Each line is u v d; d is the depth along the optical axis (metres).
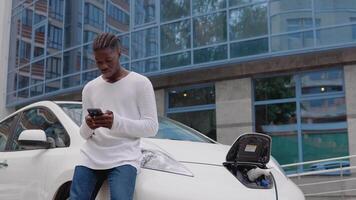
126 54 15.48
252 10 13.31
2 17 22.80
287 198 3.49
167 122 5.27
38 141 4.18
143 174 3.42
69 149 4.00
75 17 17.77
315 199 10.56
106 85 3.47
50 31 18.91
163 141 4.13
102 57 3.38
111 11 16.30
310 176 12.16
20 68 20.91
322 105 12.73
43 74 19.00
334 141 12.44
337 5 12.34
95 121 3.16
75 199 3.29
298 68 13.01
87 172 3.36
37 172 4.16
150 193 3.28
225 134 13.82
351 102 12.21
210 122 14.27
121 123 3.21
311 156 12.66
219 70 14.06
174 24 14.61
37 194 4.08
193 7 14.31
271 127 13.36
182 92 14.96
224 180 3.46
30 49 20.22
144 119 3.37
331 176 11.97
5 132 5.34
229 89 13.95
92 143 3.45
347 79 12.33
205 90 14.58
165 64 14.59
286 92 13.29
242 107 13.68
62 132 4.28
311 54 12.73
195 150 3.96
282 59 13.14
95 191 3.39
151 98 3.43
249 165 3.74
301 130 12.91
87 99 3.54
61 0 18.52
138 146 3.51
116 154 3.35
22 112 5.23
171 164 3.52
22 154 4.60
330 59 12.54
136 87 3.41
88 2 17.30
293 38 12.66
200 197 3.25
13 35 22.03
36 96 19.06
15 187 4.42
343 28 12.17
